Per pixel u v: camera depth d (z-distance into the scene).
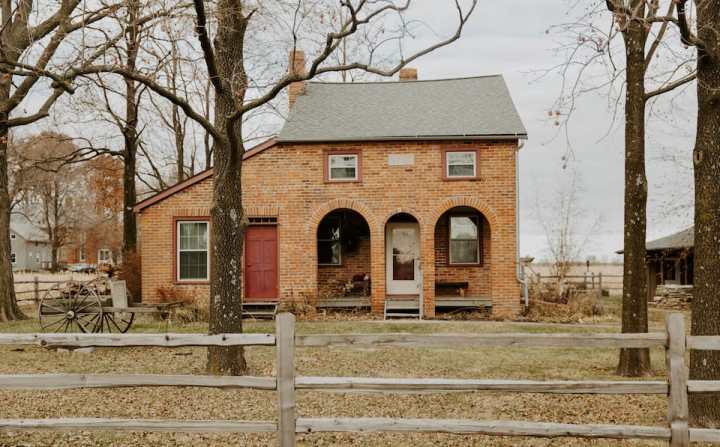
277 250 19.45
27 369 10.76
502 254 19.05
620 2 8.42
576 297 21.48
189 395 8.84
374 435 7.03
